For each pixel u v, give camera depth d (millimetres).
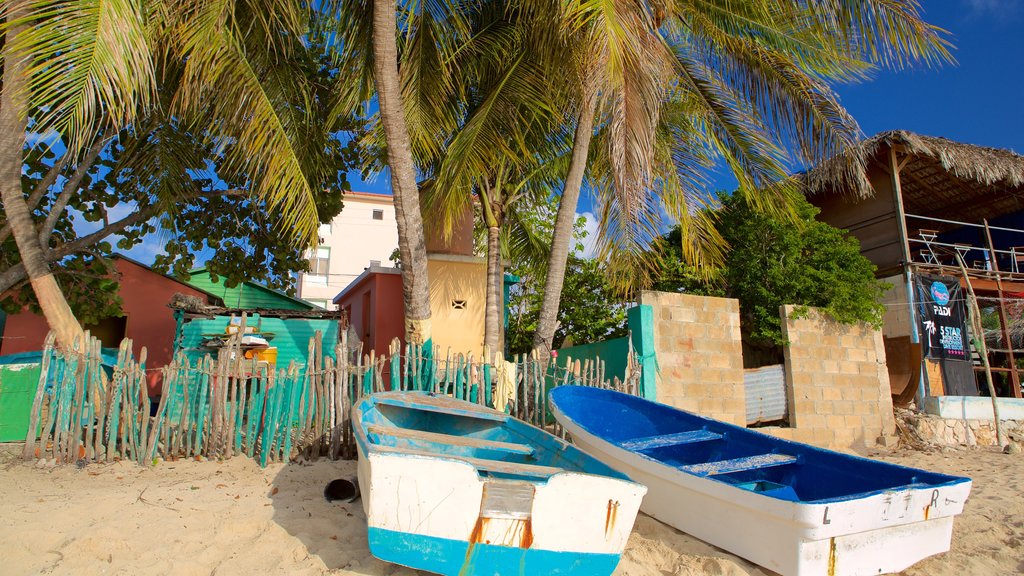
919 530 4691
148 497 5430
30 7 5844
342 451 7055
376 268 12211
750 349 13008
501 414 6047
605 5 6371
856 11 8258
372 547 3760
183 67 8297
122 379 6613
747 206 11898
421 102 8484
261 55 8180
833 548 4324
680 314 9836
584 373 8336
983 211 16625
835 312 11094
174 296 10305
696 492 5059
